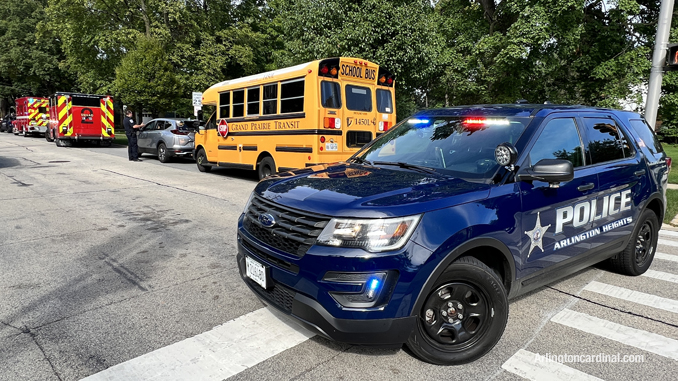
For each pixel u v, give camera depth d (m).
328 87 9.19
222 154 12.13
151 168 13.74
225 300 3.83
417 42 15.19
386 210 2.54
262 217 2.96
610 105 15.62
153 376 2.70
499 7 17.59
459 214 2.71
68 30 25.05
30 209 7.42
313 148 9.11
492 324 2.85
